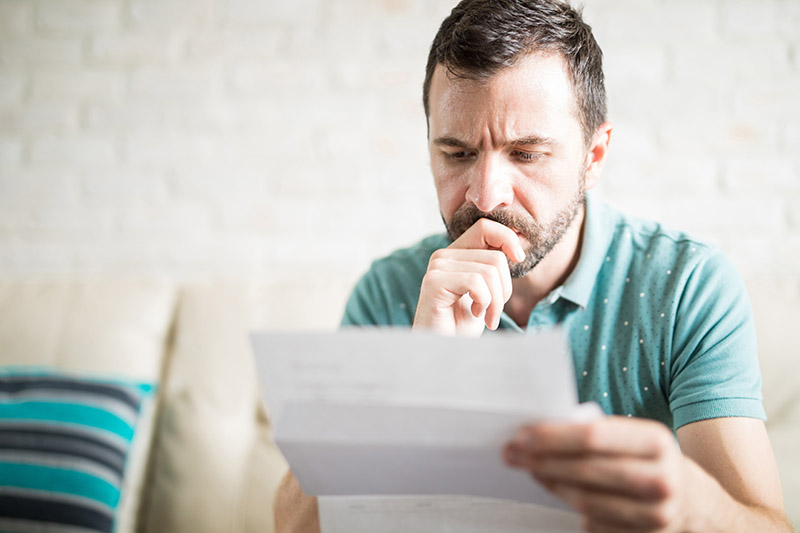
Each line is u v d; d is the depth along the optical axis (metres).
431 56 1.00
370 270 1.24
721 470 0.84
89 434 1.46
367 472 0.64
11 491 1.38
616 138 1.83
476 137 0.90
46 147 1.98
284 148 1.94
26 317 1.66
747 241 1.79
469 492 0.65
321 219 1.92
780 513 0.78
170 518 1.47
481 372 0.54
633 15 1.84
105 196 1.97
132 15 1.99
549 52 0.89
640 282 1.02
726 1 1.82
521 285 1.05
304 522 0.84
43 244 1.97
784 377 1.40
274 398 0.59
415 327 0.93
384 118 1.93
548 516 0.65
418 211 1.91
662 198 1.82
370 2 1.95
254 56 1.96
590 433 0.52
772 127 1.79
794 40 1.80
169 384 1.59
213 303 1.67
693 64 1.82
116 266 1.95
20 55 2.00
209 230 1.94
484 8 0.90
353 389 0.57
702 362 0.93
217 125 1.96
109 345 1.62
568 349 1.02
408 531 0.69
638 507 0.54
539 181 0.91
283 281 1.71
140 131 1.97
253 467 1.49
